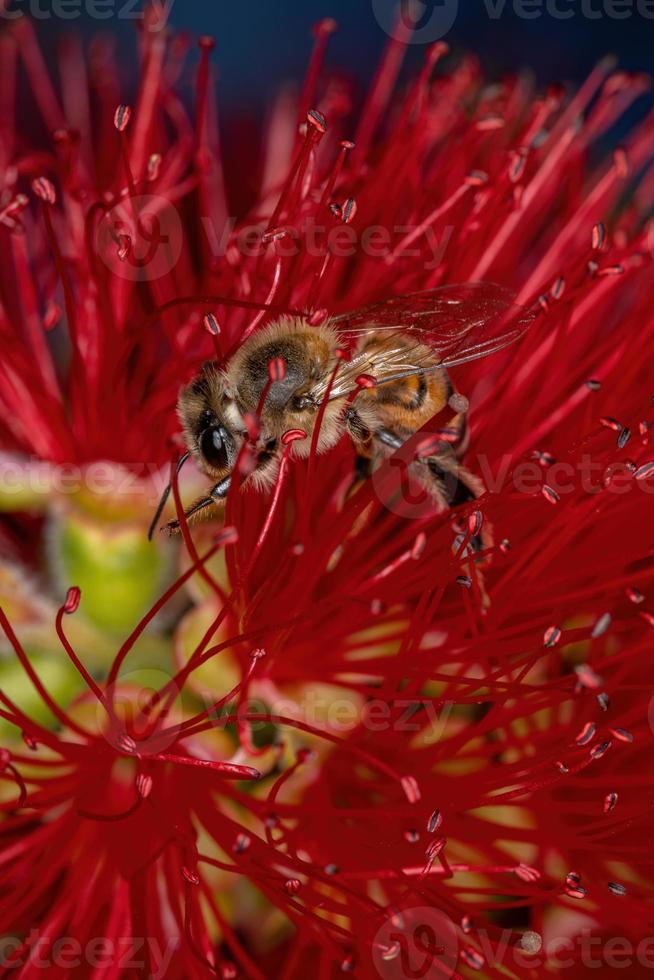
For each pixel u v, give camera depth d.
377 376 0.12
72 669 0.12
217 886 0.12
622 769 0.12
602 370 0.12
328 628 0.12
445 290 0.12
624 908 0.12
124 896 0.12
